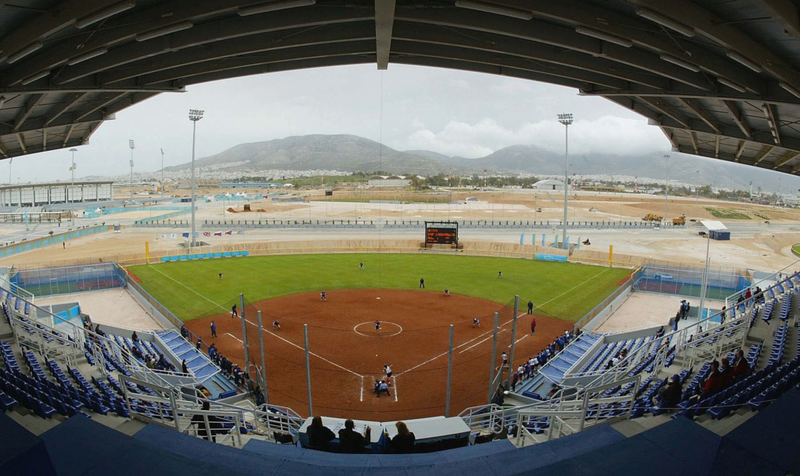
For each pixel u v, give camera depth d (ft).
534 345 110.22
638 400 50.55
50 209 480.64
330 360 98.73
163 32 43.21
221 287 166.30
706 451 21.80
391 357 100.58
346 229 314.55
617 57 48.62
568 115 232.94
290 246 253.65
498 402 69.00
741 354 49.93
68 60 48.60
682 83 57.06
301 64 64.28
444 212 440.45
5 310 85.87
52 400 40.63
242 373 86.89
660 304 152.87
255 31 46.26
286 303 146.20
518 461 27.66
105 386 59.36
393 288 167.32
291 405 78.23
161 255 219.61
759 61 43.06
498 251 236.84
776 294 122.83
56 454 20.77
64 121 81.46
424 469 26.48
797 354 59.88
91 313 136.56
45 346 74.23
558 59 53.16
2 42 44.09
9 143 95.45
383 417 74.33
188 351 103.50
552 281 179.32
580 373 84.58
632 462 21.68
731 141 91.76
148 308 140.46
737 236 314.35
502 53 53.42
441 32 50.93
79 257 212.02
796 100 51.70
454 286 170.71
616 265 211.00
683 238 294.25
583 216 429.79
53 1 37.42
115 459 20.88
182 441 28.02
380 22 43.14
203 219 380.17
